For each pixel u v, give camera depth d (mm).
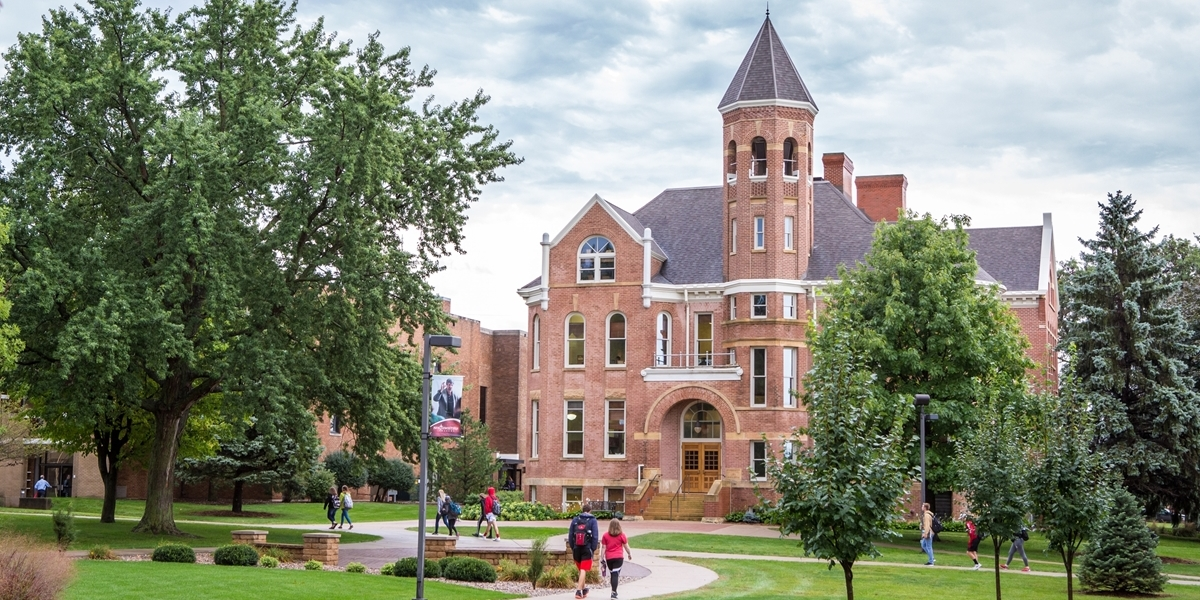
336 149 37938
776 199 61938
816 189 69125
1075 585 33594
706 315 64125
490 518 43844
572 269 65125
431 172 42625
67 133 38531
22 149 37906
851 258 63250
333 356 41562
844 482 19594
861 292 50531
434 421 24812
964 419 46594
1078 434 26109
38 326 36875
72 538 34656
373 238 39938
